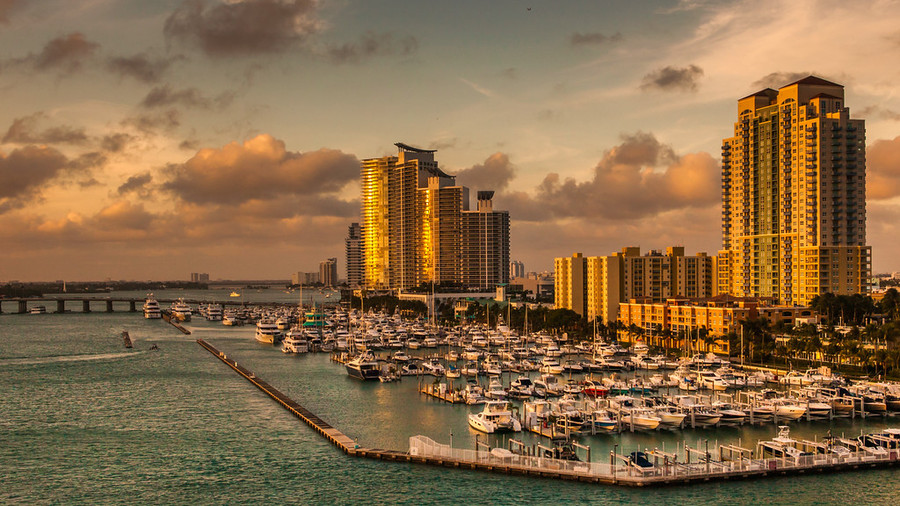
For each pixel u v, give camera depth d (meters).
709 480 121.62
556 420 157.25
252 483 125.19
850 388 190.25
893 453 129.62
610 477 120.12
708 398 183.25
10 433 161.62
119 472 132.25
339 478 126.81
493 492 118.19
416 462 134.12
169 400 199.88
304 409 180.88
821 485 120.69
